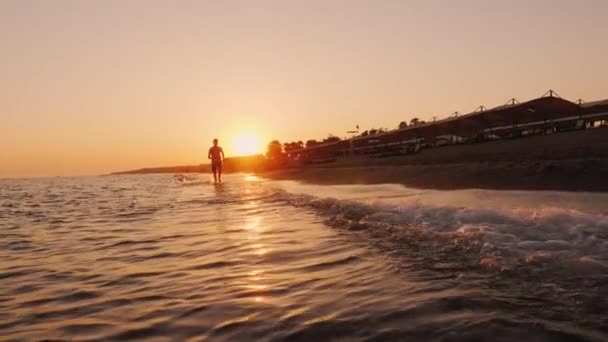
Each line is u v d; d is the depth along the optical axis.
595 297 2.91
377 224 6.36
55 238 7.49
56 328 3.14
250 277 4.19
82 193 23.75
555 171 11.88
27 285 4.39
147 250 5.94
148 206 13.00
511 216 5.79
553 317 2.65
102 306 3.59
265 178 34.22
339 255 4.77
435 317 2.80
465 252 4.30
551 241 4.36
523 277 3.41
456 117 37.50
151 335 2.91
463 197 9.43
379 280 3.69
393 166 25.17
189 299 3.63
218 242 6.18
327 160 55.44
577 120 31.33
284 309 3.21
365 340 2.56
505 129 35.44
